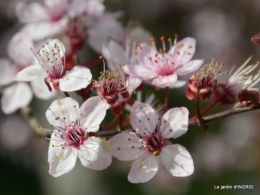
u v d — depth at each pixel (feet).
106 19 1.04
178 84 0.89
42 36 1.03
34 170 1.80
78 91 0.85
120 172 1.56
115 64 0.92
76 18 1.03
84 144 0.80
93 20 1.04
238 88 0.86
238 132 1.64
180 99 1.61
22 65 1.01
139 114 0.83
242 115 1.67
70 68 0.85
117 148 0.82
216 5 1.87
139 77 0.86
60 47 0.85
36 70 0.84
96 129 0.81
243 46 1.78
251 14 1.83
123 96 0.83
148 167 0.81
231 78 0.87
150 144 0.82
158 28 1.81
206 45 1.80
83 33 1.02
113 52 0.92
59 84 0.82
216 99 0.86
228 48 1.77
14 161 1.82
